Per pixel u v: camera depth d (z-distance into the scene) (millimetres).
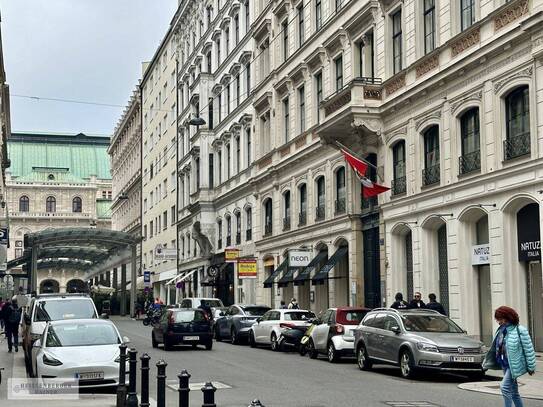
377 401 13367
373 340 18578
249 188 44875
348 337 20906
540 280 19953
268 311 27906
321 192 34438
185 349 27219
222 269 49656
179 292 60531
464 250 22781
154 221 74500
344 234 31312
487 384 15719
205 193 53062
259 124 43312
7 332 25859
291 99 38125
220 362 21406
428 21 25625
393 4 27547
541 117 19062
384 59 28188
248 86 46281
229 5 49875
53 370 14484
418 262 25297
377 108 27906
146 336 35094
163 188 70250
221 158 52031
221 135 51094
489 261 21531
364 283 30094
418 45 25781
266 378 17203
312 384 16031
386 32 28109
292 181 37875
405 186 26531
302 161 36344
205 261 54062
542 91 19031
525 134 19938
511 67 20375
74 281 116312
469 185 22172
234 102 48969
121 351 13711
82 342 15750
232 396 14117
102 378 14547
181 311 26750
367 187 26516
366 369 19031
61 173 123938
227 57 50250
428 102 24828
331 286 32750
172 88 67250
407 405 12852
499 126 20938
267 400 13523
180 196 62500
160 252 57719
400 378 17297
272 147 40750
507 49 20438
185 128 60906
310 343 22953
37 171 122812
